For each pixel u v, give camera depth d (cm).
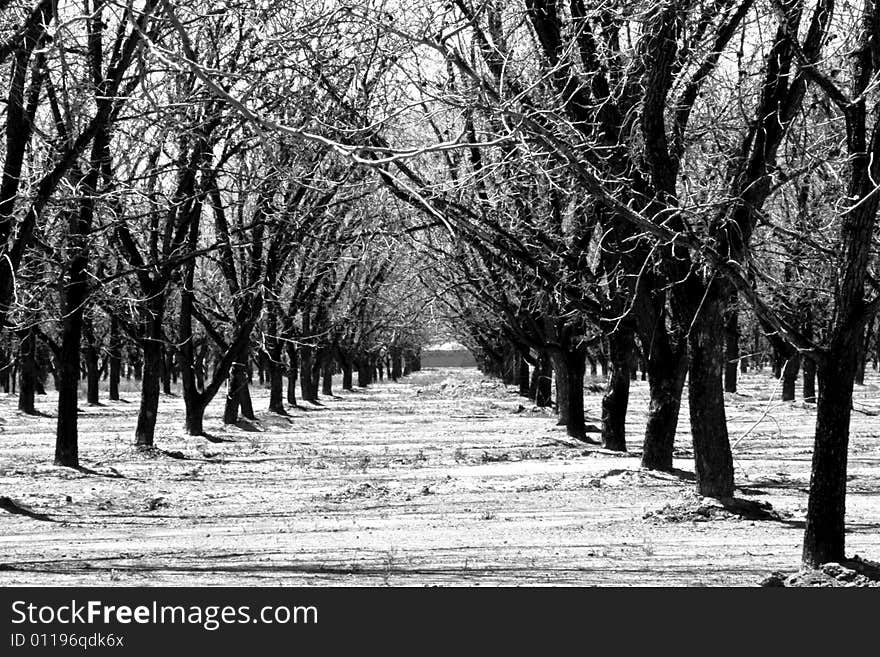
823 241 1756
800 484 2505
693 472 2616
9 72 1669
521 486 2472
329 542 1686
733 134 1984
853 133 1331
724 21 1816
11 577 1345
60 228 2138
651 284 2406
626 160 1817
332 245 3262
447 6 1430
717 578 1295
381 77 1641
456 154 1877
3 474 2770
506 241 2386
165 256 3128
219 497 2388
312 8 1414
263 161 2216
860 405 6091
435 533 1780
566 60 1698
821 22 1585
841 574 1237
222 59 1582
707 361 2002
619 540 1673
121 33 1723
